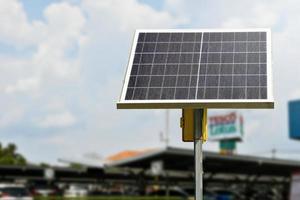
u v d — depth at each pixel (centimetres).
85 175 6369
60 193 6119
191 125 947
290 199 3503
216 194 5366
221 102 873
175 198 5312
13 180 7031
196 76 934
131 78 948
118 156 7106
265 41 970
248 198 5734
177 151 4453
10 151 10969
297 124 4412
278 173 6084
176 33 1018
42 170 5853
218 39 993
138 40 1015
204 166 5200
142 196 5569
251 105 868
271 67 921
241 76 917
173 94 906
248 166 5241
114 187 8125
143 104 893
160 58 977
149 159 4756
